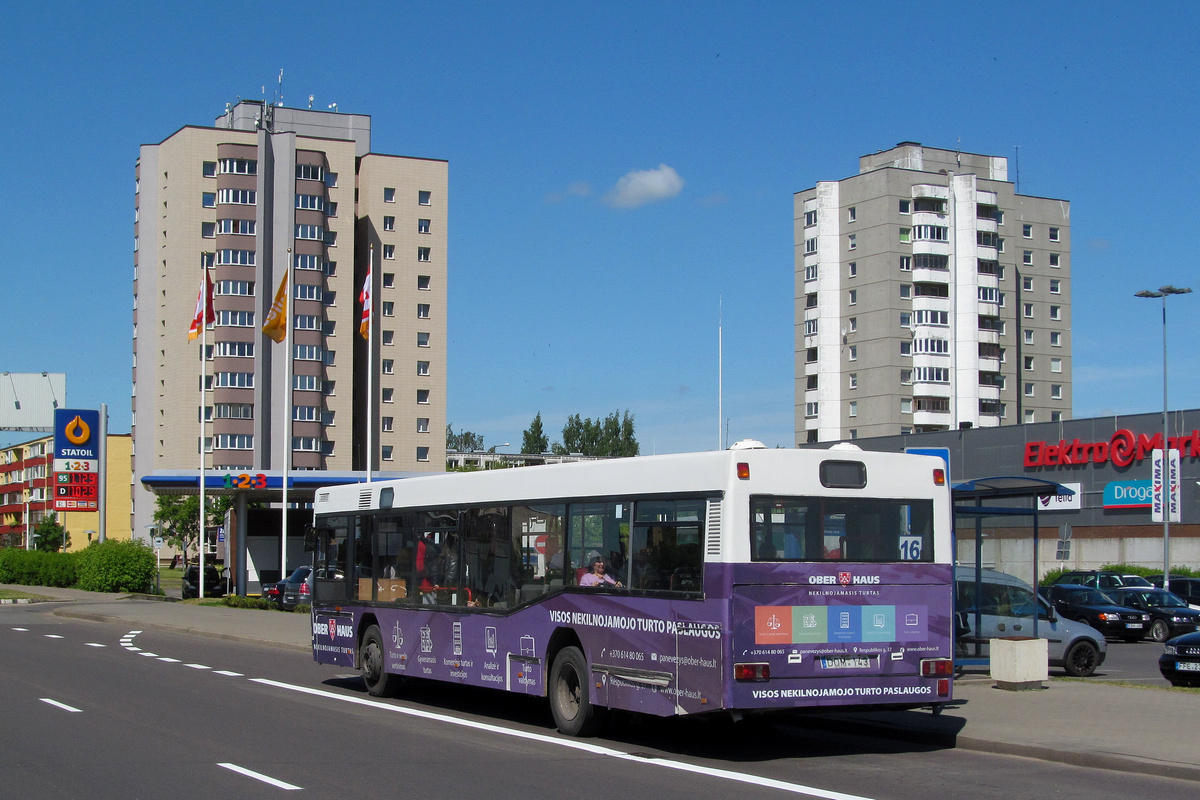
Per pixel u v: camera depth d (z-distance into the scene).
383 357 89.00
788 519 11.17
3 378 80.56
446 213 91.38
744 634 10.80
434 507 15.55
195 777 9.93
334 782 9.73
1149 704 14.49
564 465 13.17
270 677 19.25
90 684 17.75
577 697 12.59
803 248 90.56
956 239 86.19
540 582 13.30
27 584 60.94
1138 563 50.94
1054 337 91.00
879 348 85.12
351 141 87.69
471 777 10.02
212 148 83.69
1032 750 11.42
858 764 11.01
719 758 11.34
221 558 94.81
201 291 43.38
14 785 9.55
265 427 82.12
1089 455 53.44
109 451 116.25
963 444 59.03
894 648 11.47
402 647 15.98
